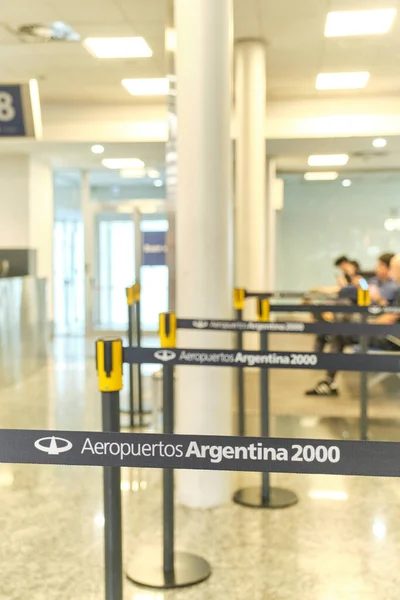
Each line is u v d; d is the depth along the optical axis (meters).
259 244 7.55
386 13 5.92
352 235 12.92
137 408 5.89
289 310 4.27
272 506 3.52
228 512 3.48
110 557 1.90
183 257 3.63
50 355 9.31
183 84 3.58
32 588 2.69
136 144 9.20
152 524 3.35
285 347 9.08
